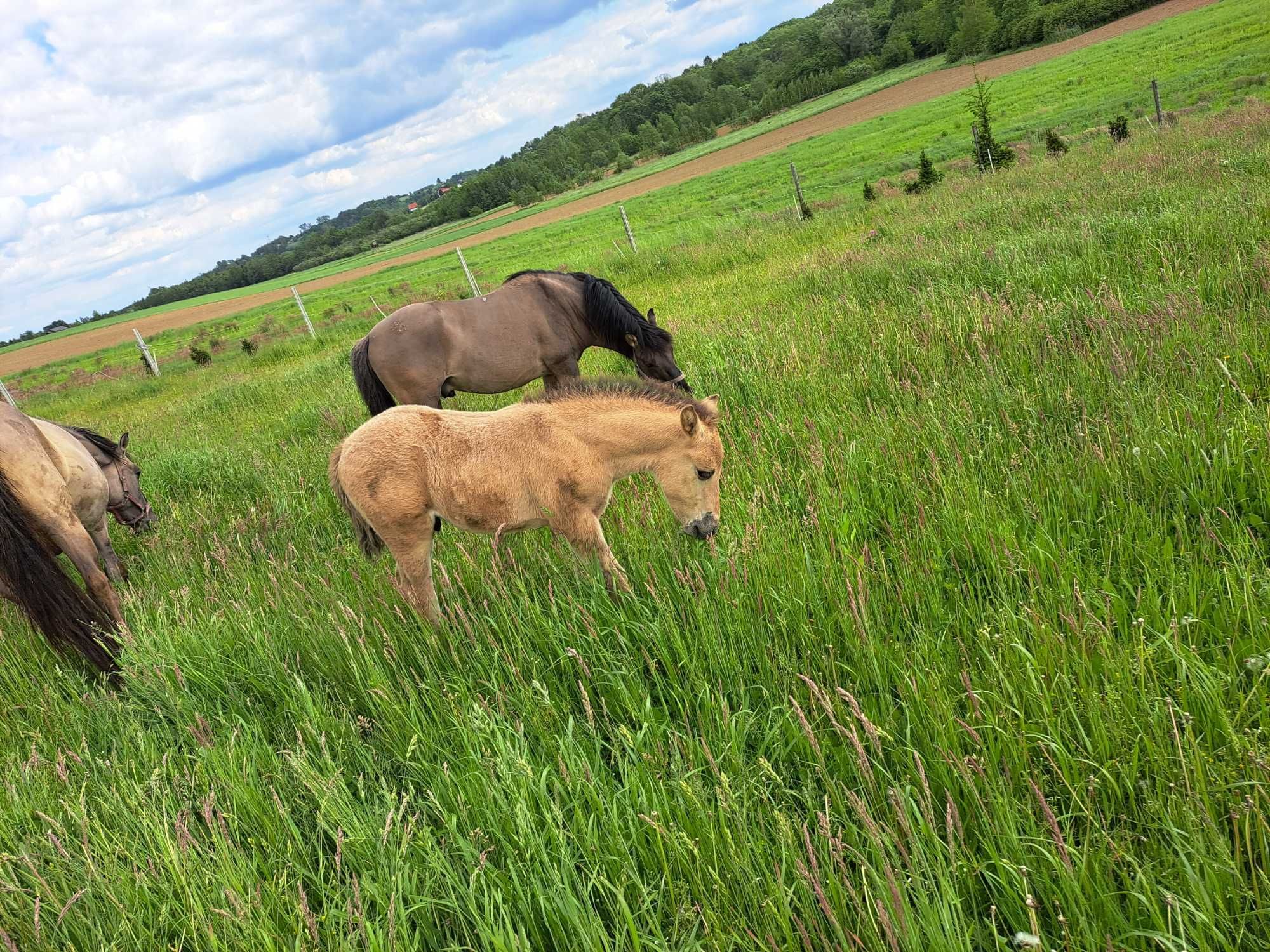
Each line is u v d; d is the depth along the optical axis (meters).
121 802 2.86
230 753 2.91
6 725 3.74
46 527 4.77
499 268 32.69
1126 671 2.36
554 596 3.70
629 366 8.34
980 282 7.65
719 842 2.20
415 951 2.11
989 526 3.34
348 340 19.97
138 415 15.15
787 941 1.88
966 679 2.49
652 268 16.94
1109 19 54.00
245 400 13.01
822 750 2.52
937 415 4.62
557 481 3.85
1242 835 1.97
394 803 2.47
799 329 7.60
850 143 40.75
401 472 3.83
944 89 51.59
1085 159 15.58
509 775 2.46
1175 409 3.81
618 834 2.29
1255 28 30.69
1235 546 2.90
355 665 3.34
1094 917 1.80
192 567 5.46
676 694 2.92
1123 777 2.12
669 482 4.02
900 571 3.24
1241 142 12.68
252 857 2.63
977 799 2.05
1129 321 5.16
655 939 1.96
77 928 2.40
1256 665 2.28
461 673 3.34
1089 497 3.42
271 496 6.65
